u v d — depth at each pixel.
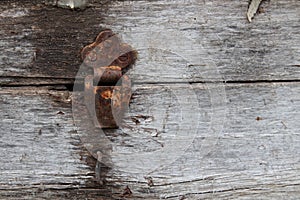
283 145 0.98
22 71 0.96
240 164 0.97
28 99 0.96
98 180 0.97
